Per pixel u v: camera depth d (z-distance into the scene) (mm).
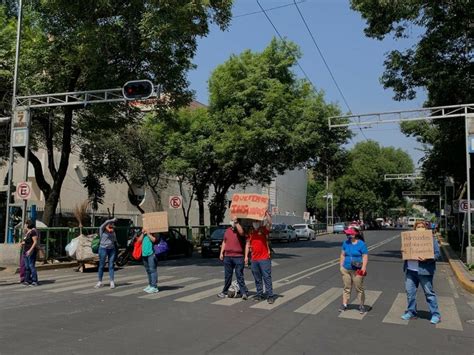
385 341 7691
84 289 12742
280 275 16375
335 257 24734
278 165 34281
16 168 31875
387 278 16141
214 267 19125
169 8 17312
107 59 18953
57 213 31828
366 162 83375
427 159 32156
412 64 22125
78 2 17531
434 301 9273
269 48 31938
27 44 20219
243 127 29438
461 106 19609
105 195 37031
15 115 18844
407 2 19391
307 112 31000
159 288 12930
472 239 20500
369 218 97188
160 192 42406
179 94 21188
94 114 21172
